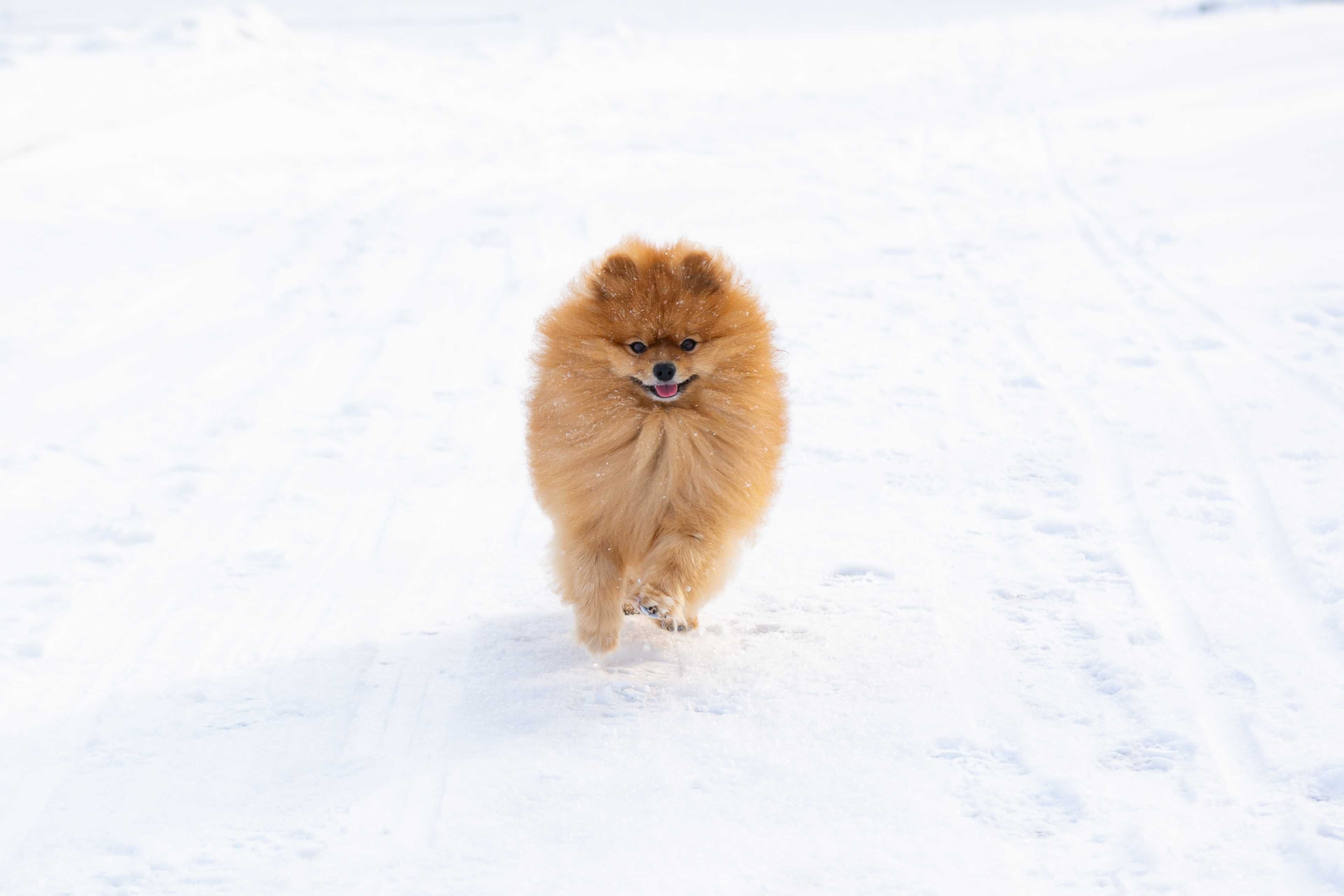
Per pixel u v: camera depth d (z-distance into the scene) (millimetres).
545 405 6953
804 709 6277
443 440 11078
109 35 40438
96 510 9672
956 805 5355
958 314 14016
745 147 25016
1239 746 5617
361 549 8844
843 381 12047
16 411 11914
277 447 10992
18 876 5168
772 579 7953
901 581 7801
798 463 10031
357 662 7117
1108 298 14102
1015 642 6871
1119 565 7676
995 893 4723
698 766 5797
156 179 22172
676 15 55531
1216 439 9695
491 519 9320
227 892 4992
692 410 6746
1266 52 31625
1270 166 19328
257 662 7156
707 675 6727
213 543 9008
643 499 6816
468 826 5387
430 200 20906
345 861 5184
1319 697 5953
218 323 14805
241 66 34656
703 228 18672
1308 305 12789
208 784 5859
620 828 5316
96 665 7180
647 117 29047
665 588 6684
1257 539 7898
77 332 14391
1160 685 6188
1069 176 20688
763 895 4793
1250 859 4809
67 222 19203
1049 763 5598
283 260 17531
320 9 59531
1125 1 55094
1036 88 30234
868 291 15180
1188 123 23734
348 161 24281
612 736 6121
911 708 6215
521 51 40906
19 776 5984
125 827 5516
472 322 14672
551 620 7633
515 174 22969
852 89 32188
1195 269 14695
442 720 6391
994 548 8195
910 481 9508
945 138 24922
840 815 5324
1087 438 10055
